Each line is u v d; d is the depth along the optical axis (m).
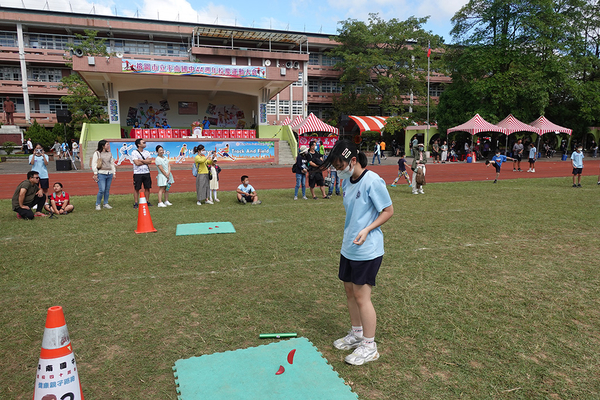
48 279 4.81
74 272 5.05
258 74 26.22
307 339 3.35
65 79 34.66
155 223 8.05
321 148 24.69
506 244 6.38
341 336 3.46
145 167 9.93
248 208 9.96
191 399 2.53
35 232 7.22
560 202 10.74
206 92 31.92
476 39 33.88
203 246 6.27
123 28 38.34
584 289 4.48
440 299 4.20
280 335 3.40
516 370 2.92
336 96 46.47
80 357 3.10
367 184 2.92
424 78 43.97
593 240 6.61
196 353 3.16
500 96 30.81
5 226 7.73
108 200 10.95
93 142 24.20
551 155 35.69
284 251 6.00
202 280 4.78
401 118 36.03
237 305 4.07
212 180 10.95
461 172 21.41
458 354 3.14
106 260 5.54
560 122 37.41
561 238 6.75
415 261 5.50
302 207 10.14
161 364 3.00
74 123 35.03
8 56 37.78
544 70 31.62
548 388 2.71
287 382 2.71
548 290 4.44
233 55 39.00
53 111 40.97
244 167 24.56
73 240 6.64
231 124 33.41
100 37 39.25
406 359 3.07
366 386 2.73
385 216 2.90
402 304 4.07
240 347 3.26
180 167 23.52
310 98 47.53
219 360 3.00
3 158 29.00
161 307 4.02
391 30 42.94
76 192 13.57
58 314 2.13
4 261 5.49
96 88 28.42
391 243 6.44
